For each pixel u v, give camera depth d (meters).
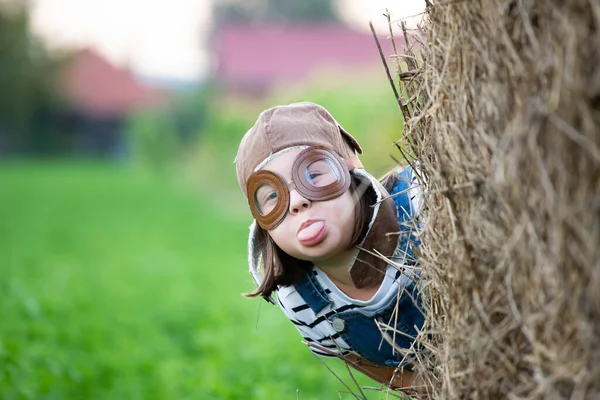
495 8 2.93
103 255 18.39
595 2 2.64
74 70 73.44
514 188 2.84
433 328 3.44
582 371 2.73
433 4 3.32
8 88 61.91
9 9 61.66
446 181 3.15
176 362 8.38
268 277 3.88
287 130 3.61
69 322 10.09
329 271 3.85
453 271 3.17
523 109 2.81
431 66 3.34
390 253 3.74
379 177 4.32
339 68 23.92
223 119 33.22
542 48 2.78
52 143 69.69
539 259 2.79
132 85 75.75
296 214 3.54
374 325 3.91
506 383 3.00
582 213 2.68
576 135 2.66
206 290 14.03
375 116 16.91
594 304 2.69
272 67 58.66
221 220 27.48
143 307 12.18
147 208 31.16
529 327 2.86
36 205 30.53
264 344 9.08
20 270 14.82
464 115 3.06
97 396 7.25
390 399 4.40
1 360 7.11
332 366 8.02
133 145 56.16
